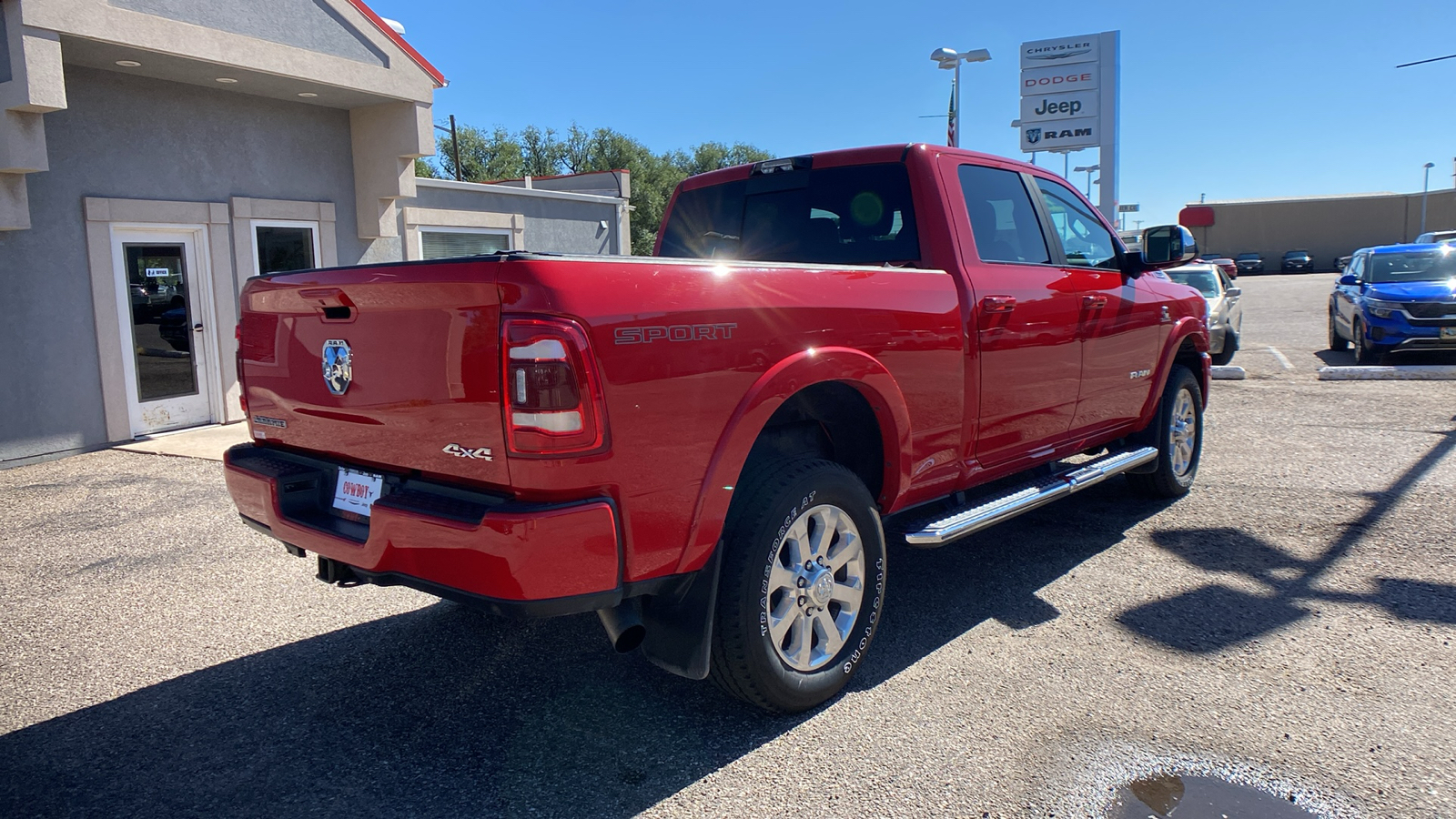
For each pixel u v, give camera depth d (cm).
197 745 302
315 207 1074
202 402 981
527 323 233
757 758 286
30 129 765
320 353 299
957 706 316
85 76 855
